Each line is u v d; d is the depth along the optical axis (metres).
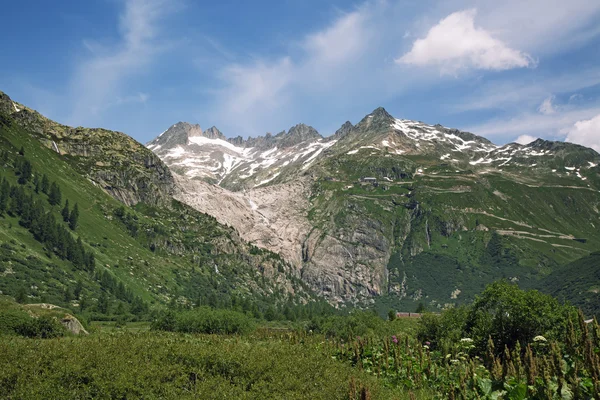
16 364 25.05
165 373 25.77
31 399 22.05
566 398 18.11
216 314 79.44
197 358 28.05
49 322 47.38
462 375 24.27
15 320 45.88
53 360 26.08
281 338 45.66
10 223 185.62
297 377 27.62
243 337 49.56
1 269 151.50
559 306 42.16
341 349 38.34
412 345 38.75
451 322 51.59
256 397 24.47
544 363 21.17
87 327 57.94
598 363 17.88
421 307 147.62
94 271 190.75
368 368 33.41
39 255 176.00
